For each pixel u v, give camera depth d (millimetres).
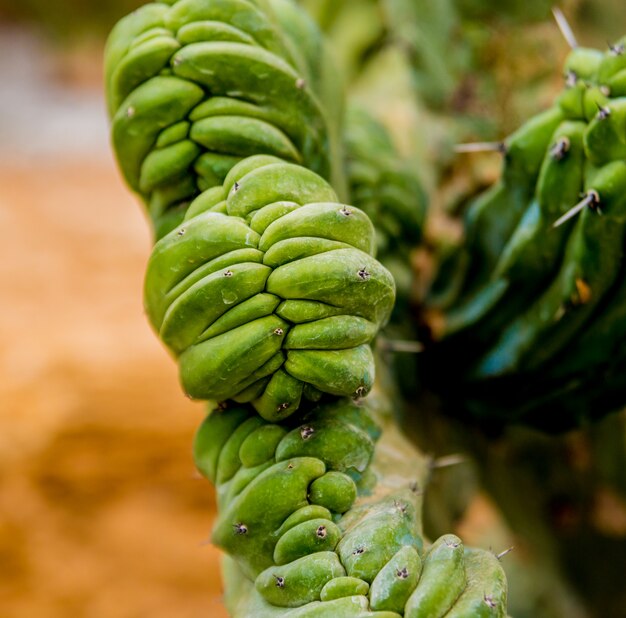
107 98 822
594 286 829
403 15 981
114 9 2900
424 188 965
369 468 785
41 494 1553
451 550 730
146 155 803
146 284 770
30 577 1502
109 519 1569
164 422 1597
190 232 753
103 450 1587
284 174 765
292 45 834
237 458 775
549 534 997
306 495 757
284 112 806
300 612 726
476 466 965
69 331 1746
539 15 959
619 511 999
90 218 2281
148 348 1709
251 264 743
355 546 740
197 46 792
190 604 1524
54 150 2711
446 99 974
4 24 3004
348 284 740
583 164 811
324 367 746
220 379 751
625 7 967
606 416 904
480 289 883
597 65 813
